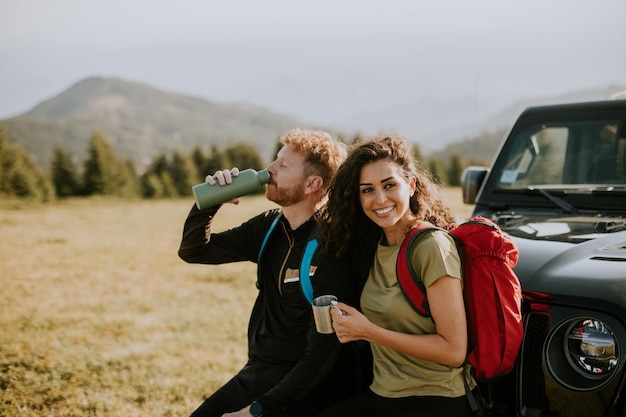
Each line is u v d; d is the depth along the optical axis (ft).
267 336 9.21
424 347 7.18
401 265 7.55
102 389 14.67
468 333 7.45
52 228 58.44
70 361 16.61
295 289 8.86
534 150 12.55
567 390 7.27
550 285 7.64
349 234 8.35
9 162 129.18
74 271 32.63
